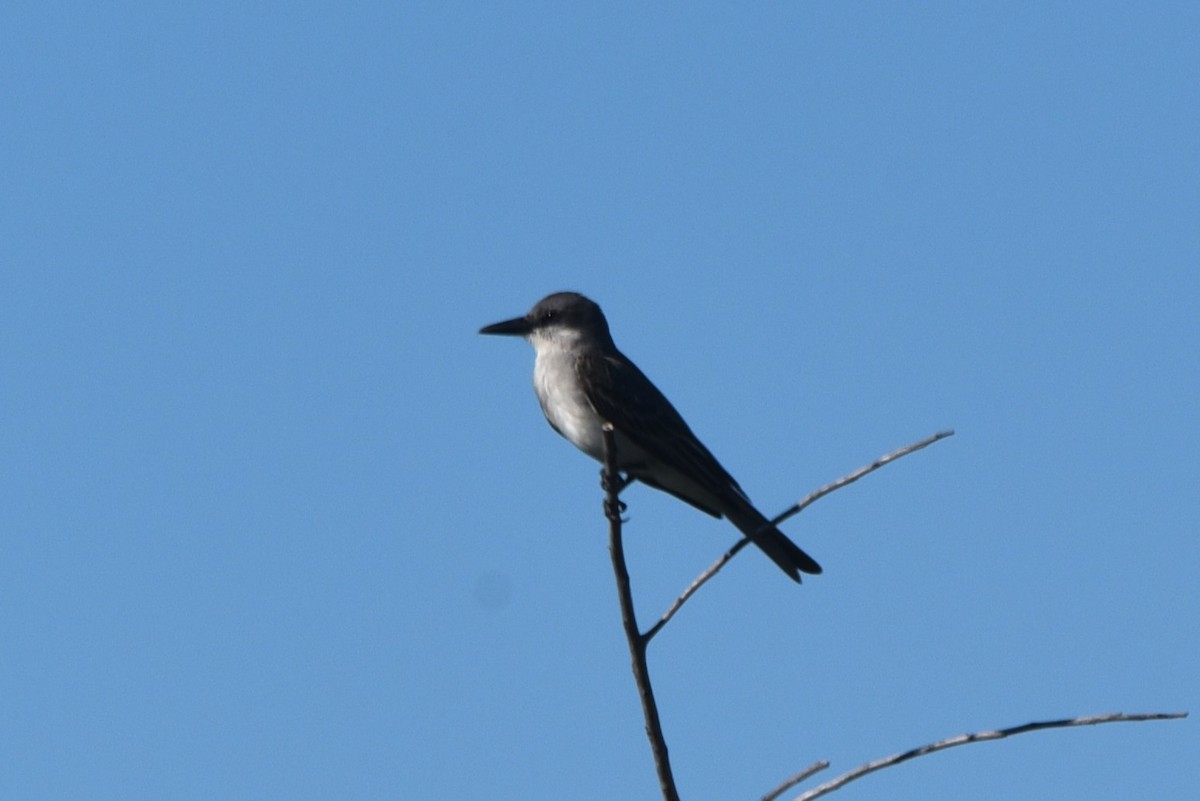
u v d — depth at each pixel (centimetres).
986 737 654
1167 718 638
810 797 672
